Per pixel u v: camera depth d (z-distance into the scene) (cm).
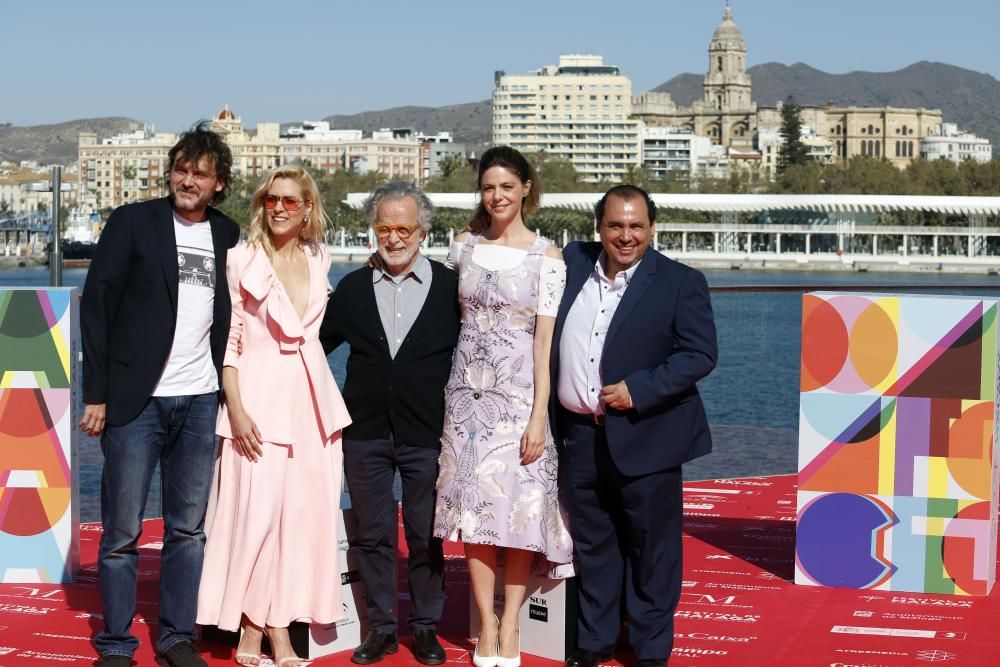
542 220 8331
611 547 437
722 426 1162
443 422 434
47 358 546
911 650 455
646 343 424
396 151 18650
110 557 429
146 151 17600
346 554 452
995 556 550
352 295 437
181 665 425
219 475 436
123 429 424
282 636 428
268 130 18600
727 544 629
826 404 545
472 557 434
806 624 489
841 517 545
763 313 4631
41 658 443
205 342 435
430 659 437
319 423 434
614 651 449
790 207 8619
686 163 18025
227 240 438
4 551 552
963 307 525
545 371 422
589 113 17738
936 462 532
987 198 8438
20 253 9269
